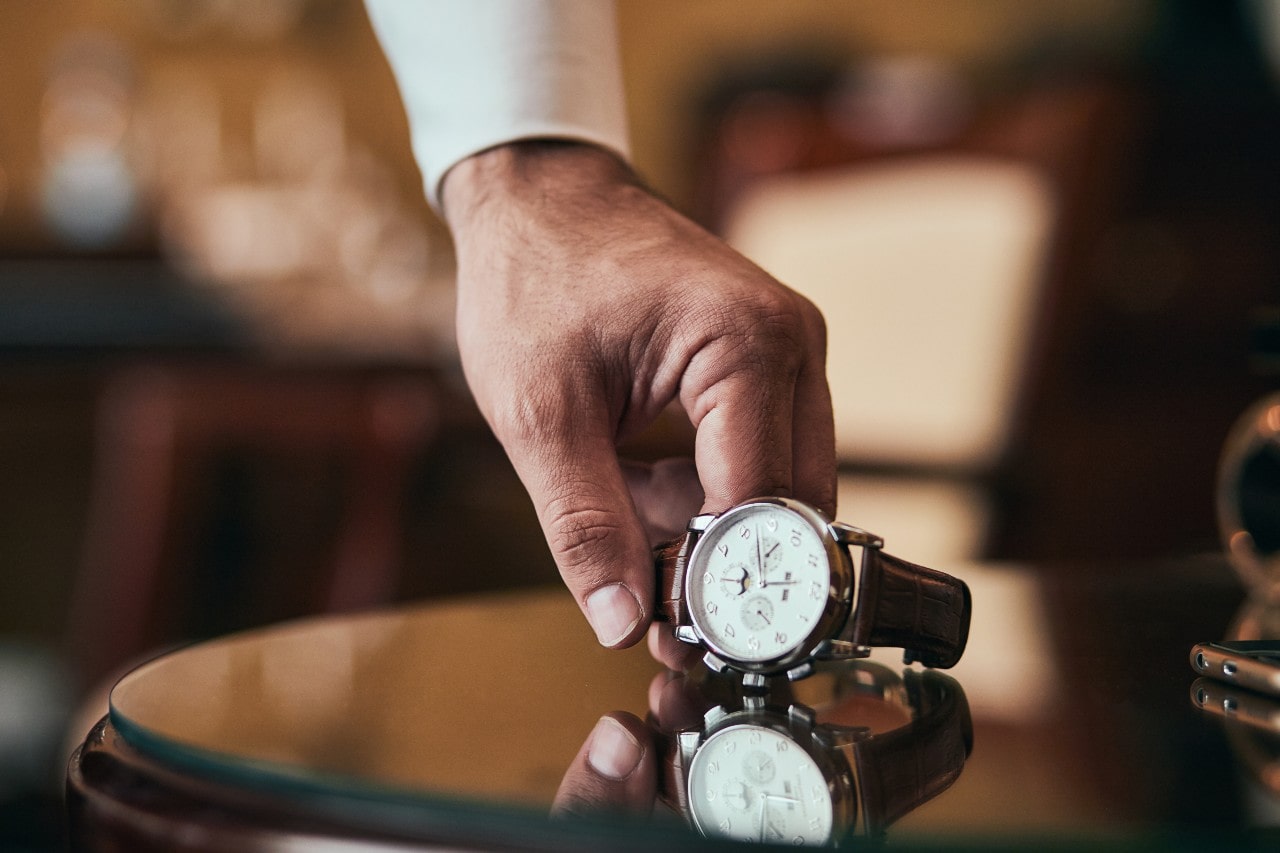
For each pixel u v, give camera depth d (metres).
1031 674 0.47
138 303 1.24
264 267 1.63
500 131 0.52
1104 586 0.61
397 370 1.10
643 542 0.46
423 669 0.47
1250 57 2.24
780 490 0.46
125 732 0.41
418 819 0.36
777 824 0.35
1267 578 0.60
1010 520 1.16
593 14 0.54
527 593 0.59
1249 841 0.34
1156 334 1.98
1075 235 1.17
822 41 2.90
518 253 0.49
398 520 1.08
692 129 2.93
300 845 0.36
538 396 0.46
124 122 2.51
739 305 0.46
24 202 2.58
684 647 0.47
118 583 1.05
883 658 0.50
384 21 0.54
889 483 1.21
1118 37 2.60
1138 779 0.37
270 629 0.52
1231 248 1.97
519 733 0.41
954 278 1.23
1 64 2.60
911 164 1.28
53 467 1.63
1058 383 1.18
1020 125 1.22
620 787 0.37
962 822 0.35
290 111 2.84
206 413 1.05
